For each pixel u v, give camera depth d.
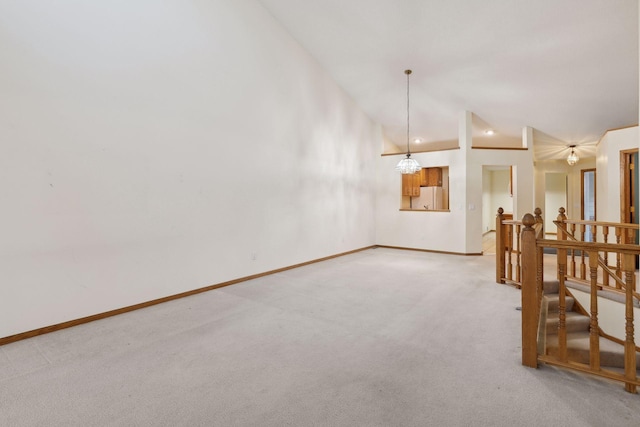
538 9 4.02
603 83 5.00
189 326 3.09
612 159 5.27
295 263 5.68
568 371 2.24
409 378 2.17
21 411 1.86
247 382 2.13
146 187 3.66
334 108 6.57
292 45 5.50
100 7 3.25
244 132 4.74
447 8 4.32
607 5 3.76
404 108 7.15
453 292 4.14
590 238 7.85
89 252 3.24
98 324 3.16
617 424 1.72
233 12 4.52
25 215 2.86
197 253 4.17
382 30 4.93
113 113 3.37
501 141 8.09
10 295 2.79
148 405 1.90
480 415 1.80
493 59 5.04
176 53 3.89
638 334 3.18
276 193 5.29
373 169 7.94
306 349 2.60
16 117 2.79
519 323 3.10
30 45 2.84
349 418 1.78
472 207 6.89
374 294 4.07
